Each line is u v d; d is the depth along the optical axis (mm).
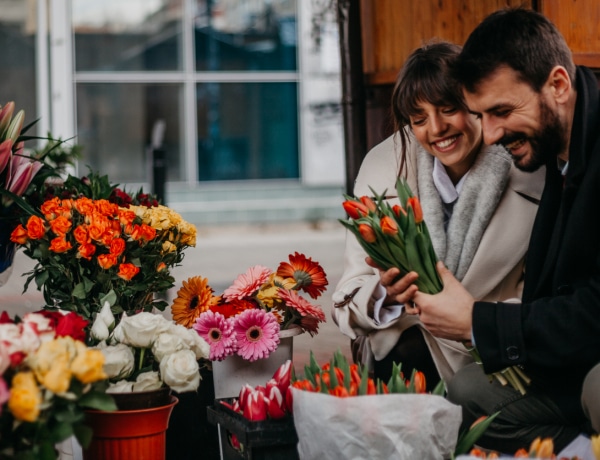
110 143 14898
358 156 5250
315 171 15047
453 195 3160
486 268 3086
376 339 3146
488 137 2574
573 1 4055
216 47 15000
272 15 14977
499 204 3115
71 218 3301
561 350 2535
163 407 2672
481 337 2590
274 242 12633
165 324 2707
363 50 5184
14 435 2250
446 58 2883
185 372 2637
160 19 14852
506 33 2514
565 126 2576
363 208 2719
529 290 2766
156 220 3463
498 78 2506
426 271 2666
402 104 2969
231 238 13484
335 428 2412
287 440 2648
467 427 2896
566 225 2627
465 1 4676
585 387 2555
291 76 15070
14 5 14375
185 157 15062
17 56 14453
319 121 13242
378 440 2398
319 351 5391
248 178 15188
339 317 3135
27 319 2371
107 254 3287
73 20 14586
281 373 2799
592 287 2531
